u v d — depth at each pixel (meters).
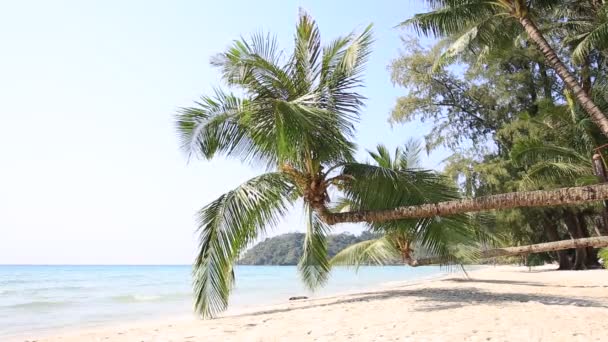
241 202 8.26
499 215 19.98
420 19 11.49
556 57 9.15
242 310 11.16
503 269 33.75
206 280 8.09
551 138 18.42
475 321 6.18
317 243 10.58
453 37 14.23
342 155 8.31
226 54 7.77
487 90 23.47
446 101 24.66
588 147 12.64
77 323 11.30
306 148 7.66
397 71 24.12
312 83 8.30
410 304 8.86
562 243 11.99
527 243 23.53
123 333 7.09
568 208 20.98
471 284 15.11
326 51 8.41
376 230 9.20
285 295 19.72
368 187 8.32
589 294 10.15
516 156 14.27
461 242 8.20
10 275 55.91
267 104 7.55
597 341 4.59
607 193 5.61
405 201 8.30
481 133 24.61
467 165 22.17
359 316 7.45
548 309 7.16
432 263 12.68
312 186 7.99
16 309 15.32
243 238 8.42
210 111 8.78
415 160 14.44
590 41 11.12
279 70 7.99
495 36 11.93
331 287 23.58
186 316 12.48
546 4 11.21
